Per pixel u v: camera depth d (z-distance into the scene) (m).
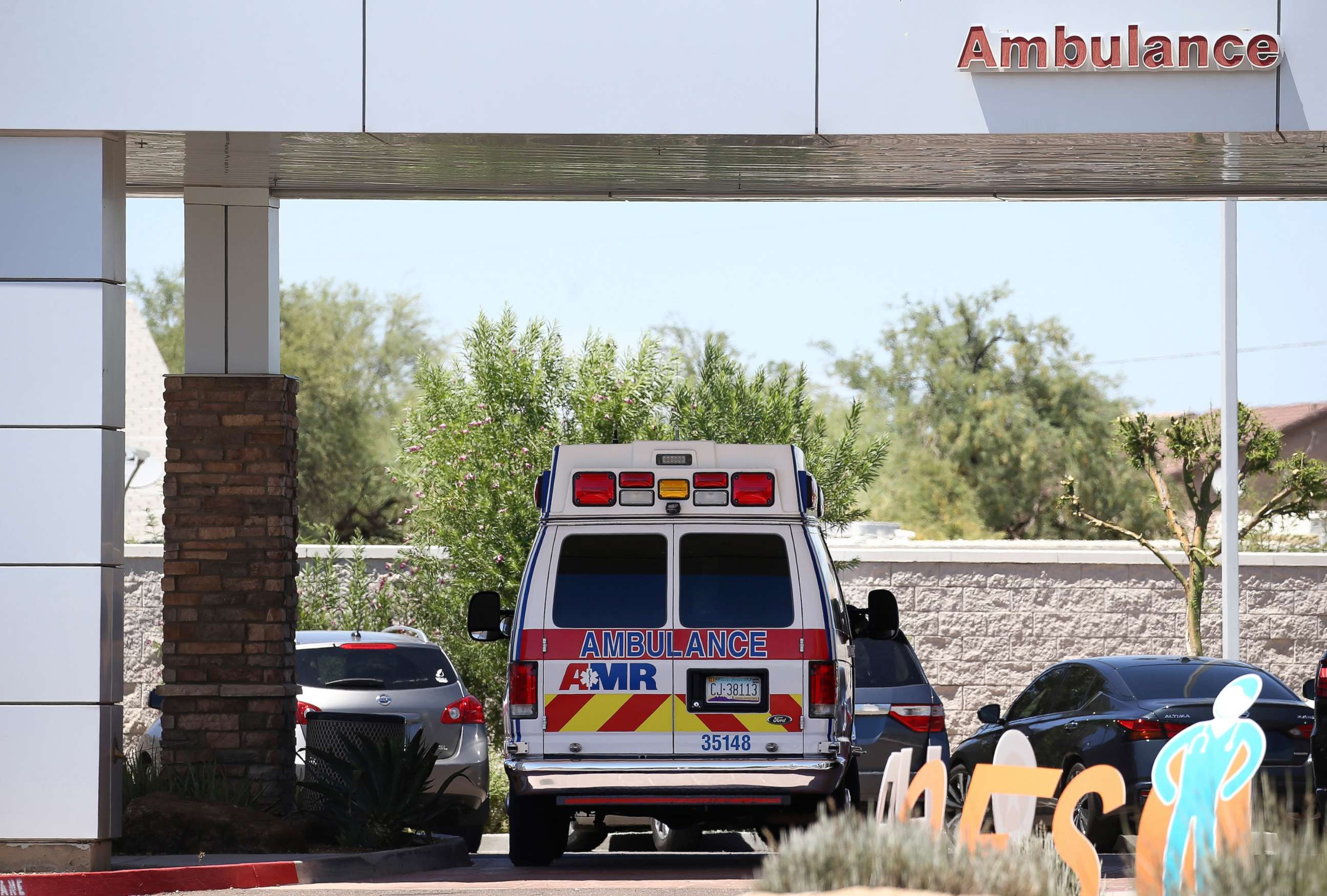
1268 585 78.12
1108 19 37.69
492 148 39.88
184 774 44.94
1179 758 24.34
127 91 37.19
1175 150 40.06
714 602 38.22
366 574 73.75
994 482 178.50
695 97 37.97
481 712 51.44
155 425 142.88
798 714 37.72
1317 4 37.56
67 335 35.97
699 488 38.81
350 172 43.94
